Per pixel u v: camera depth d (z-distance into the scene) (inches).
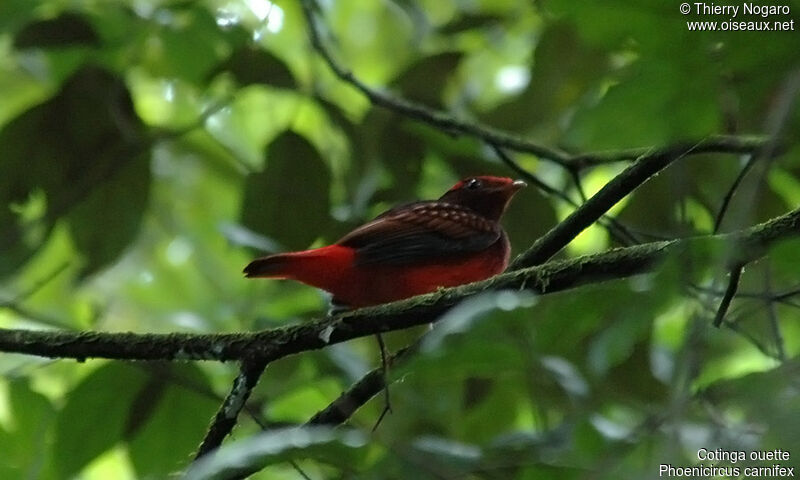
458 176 493.7
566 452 238.5
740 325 326.3
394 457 209.6
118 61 502.0
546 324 200.5
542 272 291.3
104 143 491.8
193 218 607.2
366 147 487.5
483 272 406.6
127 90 499.2
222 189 609.0
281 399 428.8
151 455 383.6
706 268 186.2
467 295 303.6
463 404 425.4
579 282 286.4
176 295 593.3
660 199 439.5
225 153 591.8
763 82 185.3
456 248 395.5
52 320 457.4
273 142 469.7
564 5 179.9
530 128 504.7
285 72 486.6
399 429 418.6
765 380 187.6
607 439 234.7
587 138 194.9
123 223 495.8
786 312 445.4
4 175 485.1
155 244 600.7
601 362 189.2
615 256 283.0
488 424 432.1
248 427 418.6
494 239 409.7
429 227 396.8
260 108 601.9
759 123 300.0
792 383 185.2
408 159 491.2
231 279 593.9
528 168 554.3
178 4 491.2
